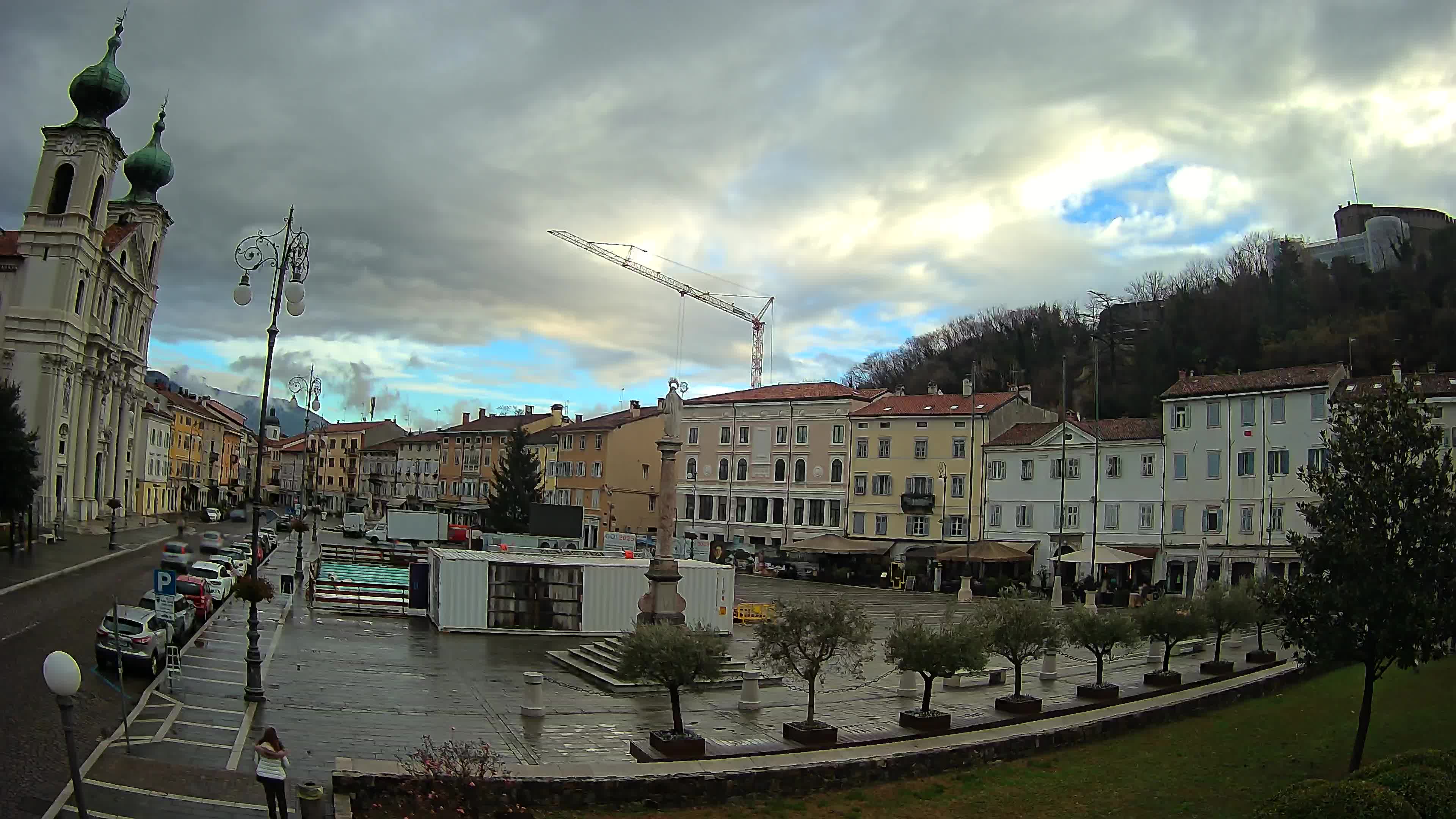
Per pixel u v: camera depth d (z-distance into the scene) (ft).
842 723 89.10
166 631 97.91
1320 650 71.67
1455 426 189.16
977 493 273.95
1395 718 89.25
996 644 93.91
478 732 81.15
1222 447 228.63
